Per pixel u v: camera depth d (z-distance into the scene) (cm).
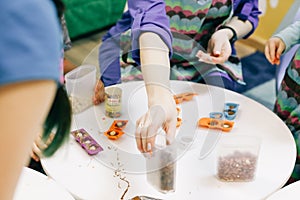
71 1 215
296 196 100
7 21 44
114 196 100
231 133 121
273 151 115
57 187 99
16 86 44
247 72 258
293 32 141
